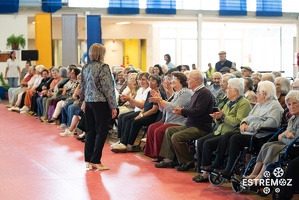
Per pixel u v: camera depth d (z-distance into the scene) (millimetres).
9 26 15695
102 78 5629
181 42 22047
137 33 20219
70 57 14969
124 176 5566
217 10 16578
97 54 5754
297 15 17188
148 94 7031
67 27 14953
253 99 6066
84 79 5844
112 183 5246
